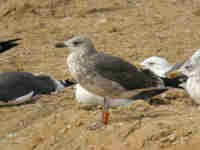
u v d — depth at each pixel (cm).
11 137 1048
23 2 2150
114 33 1839
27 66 1564
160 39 1759
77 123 1002
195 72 1084
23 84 1285
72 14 2069
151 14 2011
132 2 2156
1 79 1275
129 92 966
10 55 1675
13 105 1262
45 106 1213
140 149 878
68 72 1483
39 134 1023
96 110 1103
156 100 1143
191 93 1089
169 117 973
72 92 1311
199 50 1112
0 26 2014
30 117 1148
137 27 1888
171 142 870
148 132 897
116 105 1118
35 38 1844
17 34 1905
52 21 2017
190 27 1856
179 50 1652
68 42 944
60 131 1003
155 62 1353
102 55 951
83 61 927
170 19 1953
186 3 2127
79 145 943
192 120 928
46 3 2153
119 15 2016
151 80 1001
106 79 927
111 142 915
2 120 1140
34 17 2069
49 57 1642
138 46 1706
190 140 862
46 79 1348
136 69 984
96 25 1933
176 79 1166
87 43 936
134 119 998
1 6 2183
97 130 957
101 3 2147
